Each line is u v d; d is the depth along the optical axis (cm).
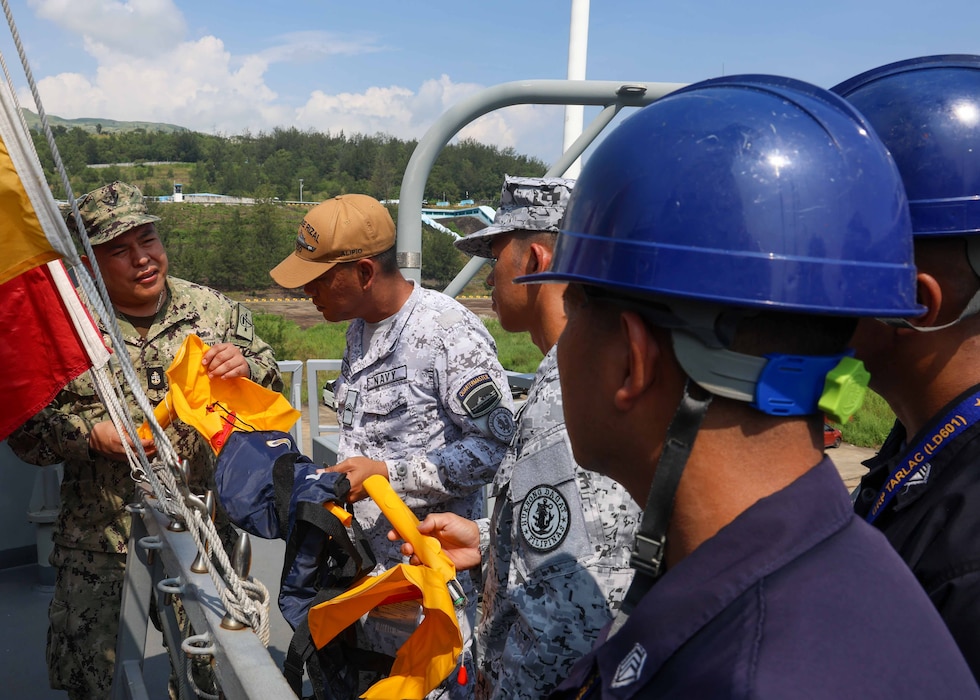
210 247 7881
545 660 113
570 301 80
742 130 69
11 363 138
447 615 116
